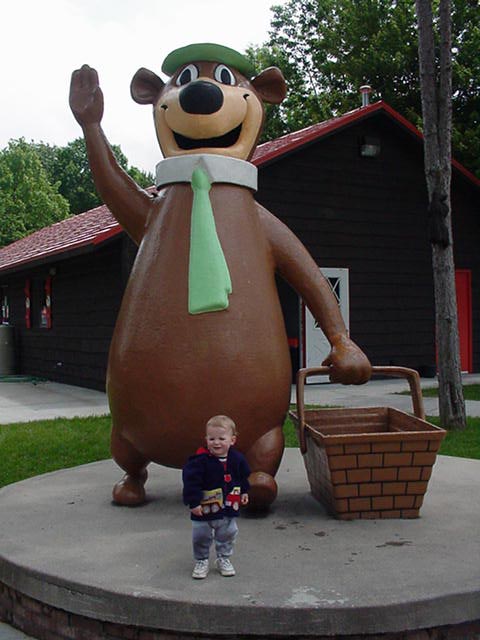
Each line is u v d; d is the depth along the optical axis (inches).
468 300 649.6
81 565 137.3
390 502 165.3
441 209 344.8
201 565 130.3
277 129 1148.5
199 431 160.7
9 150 1966.0
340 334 178.7
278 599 119.5
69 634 130.6
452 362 343.9
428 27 343.6
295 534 155.2
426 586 124.3
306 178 565.6
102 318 517.0
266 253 176.6
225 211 171.3
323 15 1145.4
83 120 181.5
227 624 117.7
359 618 116.6
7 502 185.5
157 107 182.2
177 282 165.3
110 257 498.9
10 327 702.5
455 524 161.9
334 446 161.5
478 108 823.7
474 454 283.9
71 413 417.1
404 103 919.0
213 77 178.7
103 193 182.5
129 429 169.0
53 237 721.6
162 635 121.3
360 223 588.7
